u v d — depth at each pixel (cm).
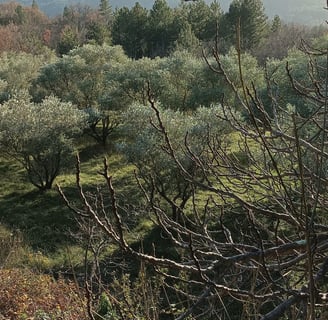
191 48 4547
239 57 185
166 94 2805
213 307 261
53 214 1930
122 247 171
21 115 2175
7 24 9769
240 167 352
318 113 320
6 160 2577
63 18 10119
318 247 254
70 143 2203
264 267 197
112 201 162
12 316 1005
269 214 262
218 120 1812
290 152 314
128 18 6031
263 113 279
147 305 238
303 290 214
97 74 3312
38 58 4509
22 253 1534
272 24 6125
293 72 2066
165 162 1656
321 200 317
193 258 183
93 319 184
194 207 275
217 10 5794
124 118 2130
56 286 1122
